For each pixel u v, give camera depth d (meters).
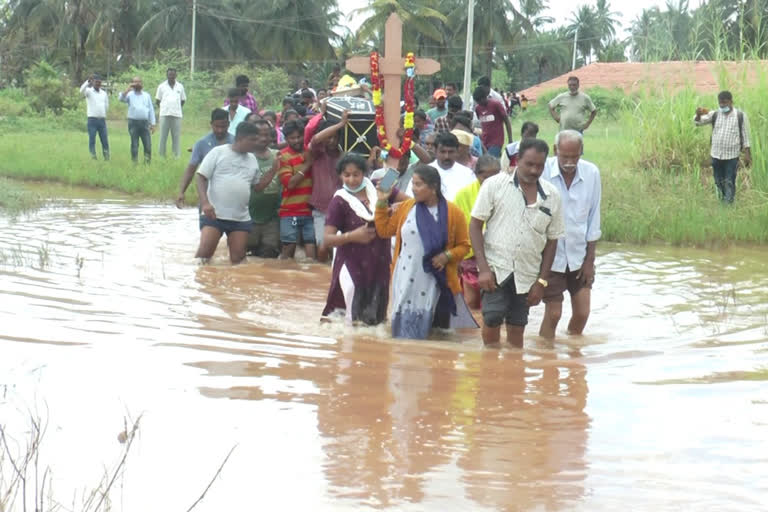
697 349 7.05
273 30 72.94
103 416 4.83
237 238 10.64
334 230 7.84
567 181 7.54
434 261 7.44
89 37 64.81
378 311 7.88
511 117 48.72
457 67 75.88
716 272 10.76
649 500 3.98
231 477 4.11
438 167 9.09
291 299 8.72
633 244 12.96
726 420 5.10
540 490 4.06
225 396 5.29
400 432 4.81
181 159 19.94
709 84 19.23
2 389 5.21
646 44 18.52
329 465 4.29
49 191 16.69
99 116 20.73
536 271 7.17
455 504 3.89
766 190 15.10
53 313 7.21
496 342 7.27
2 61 58.56
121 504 3.79
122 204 15.45
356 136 10.51
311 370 6.01
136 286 8.77
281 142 13.47
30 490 3.88
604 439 4.78
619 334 7.79
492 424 5.01
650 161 17.30
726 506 3.92
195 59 72.00
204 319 7.50
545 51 91.56
